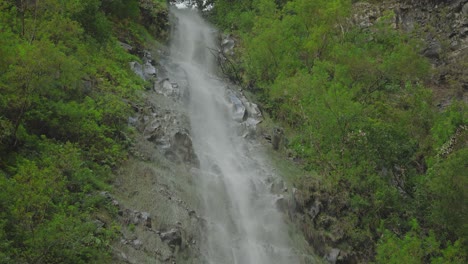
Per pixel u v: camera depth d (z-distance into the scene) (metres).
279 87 26.86
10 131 15.58
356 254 21.19
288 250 19.34
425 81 35.97
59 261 12.23
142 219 15.88
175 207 17.56
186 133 21.84
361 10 41.50
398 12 41.00
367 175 23.03
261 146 25.19
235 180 21.33
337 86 25.09
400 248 19.03
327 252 20.66
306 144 25.47
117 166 17.86
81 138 18.02
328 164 23.98
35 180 12.74
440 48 37.94
